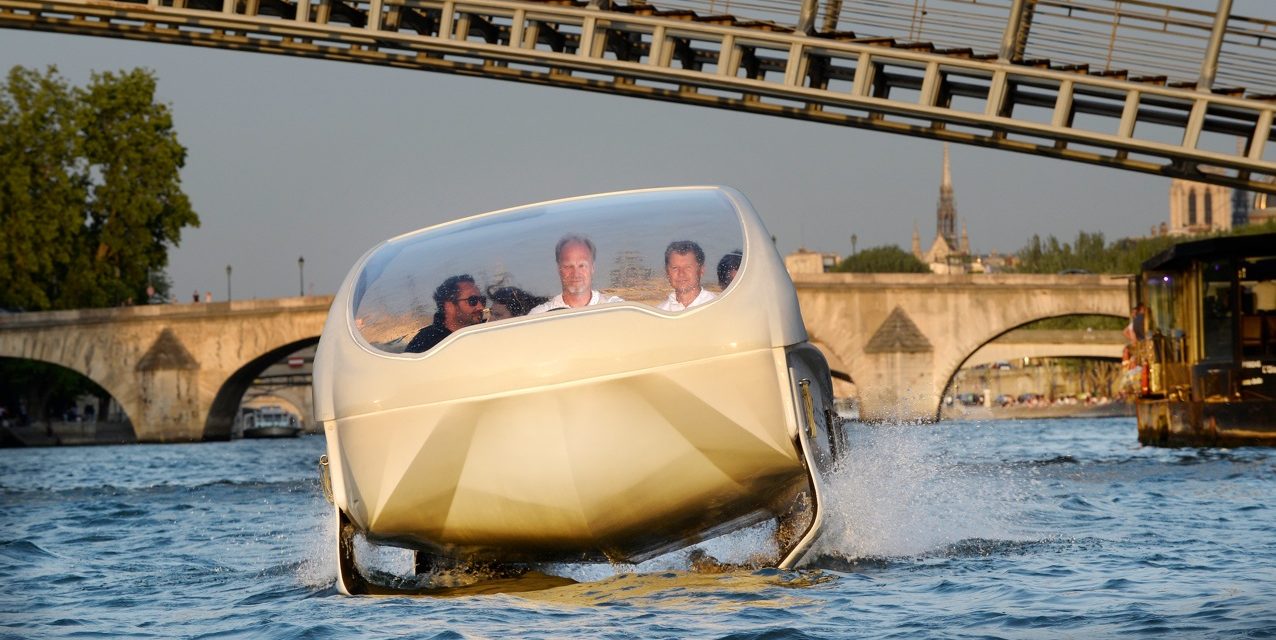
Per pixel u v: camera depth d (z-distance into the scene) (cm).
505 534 1939
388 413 1886
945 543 2398
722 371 1842
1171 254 8025
